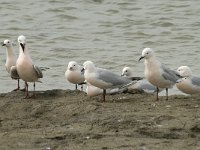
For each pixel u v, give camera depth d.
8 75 24.06
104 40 30.91
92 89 17.42
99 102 16.50
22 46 17.53
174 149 12.40
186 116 14.58
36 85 22.64
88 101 16.69
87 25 33.88
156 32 32.28
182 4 37.38
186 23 33.78
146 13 35.97
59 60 27.28
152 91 18.69
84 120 14.72
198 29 32.66
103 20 34.75
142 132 13.57
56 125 14.44
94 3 38.09
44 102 16.72
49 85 22.70
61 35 31.83
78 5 37.66
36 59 27.44
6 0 38.88
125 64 26.27
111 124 14.17
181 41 30.58
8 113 15.90
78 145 12.75
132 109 15.42
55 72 24.75
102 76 16.73
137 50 28.75
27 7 37.50
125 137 13.25
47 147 12.68
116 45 29.78
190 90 17.59
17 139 13.23
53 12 36.38
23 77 17.72
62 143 12.92
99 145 12.71
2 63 26.28
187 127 13.77
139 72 24.88
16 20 34.84
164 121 14.21
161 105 15.94
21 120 15.12
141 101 16.69
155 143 12.80
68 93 18.12
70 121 14.78
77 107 15.62
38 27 33.47
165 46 29.62
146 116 14.59
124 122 14.24
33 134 13.58
